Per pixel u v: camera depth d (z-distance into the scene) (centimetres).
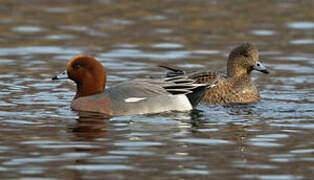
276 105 1608
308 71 1950
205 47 2217
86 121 1402
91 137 1263
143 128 1339
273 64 2025
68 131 1309
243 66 1739
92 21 2542
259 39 2308
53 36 2338
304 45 2238
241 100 1683
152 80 1539
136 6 2789
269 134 1298
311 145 1213
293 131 1324
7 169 1064
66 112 1495
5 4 2786
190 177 1032
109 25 2486
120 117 1450
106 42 2272
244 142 1237
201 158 1131
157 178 1025
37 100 1623
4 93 1686
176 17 2602
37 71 1938
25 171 1055
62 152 1159
